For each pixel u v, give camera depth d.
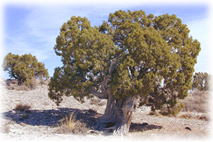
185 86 13.62
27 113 16.48
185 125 17.09
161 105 15.12
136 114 22.80
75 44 13.16
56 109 19.50
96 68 14.22
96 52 13.12
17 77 33.09
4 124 12.62
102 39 12.99
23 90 27.66
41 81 35.47
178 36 13.95
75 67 14.35
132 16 15.16
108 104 15.30
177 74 13.33
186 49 13.87
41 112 17.61
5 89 25.77
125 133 13.86
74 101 24.23
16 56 33.47
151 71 12.44
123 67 12.42
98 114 19.66
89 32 13.07
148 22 14.61
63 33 13.63
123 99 14.59
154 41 12.47
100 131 14.07
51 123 14.66
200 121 19.25
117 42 15.30
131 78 12.84
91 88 15.06
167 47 12.51
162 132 14.29
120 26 14.69
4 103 18.42
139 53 12.37
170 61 12.33
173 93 14.62
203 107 26.34
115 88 12.80
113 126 14.45
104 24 15.70
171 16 15.03
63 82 14.23
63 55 14.02
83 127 13.35
